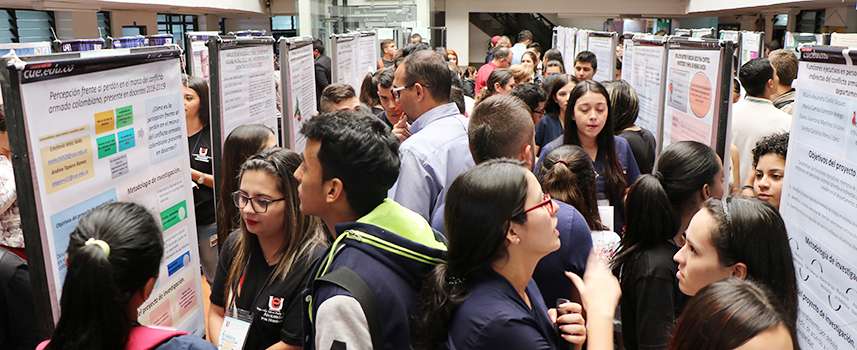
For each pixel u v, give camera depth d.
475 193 1.25
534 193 1.28
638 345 1.81
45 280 1.50
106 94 1.72
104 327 1.17
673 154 2.04
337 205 1.48
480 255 1.25
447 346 1.25
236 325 1.87
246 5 11.49
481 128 2.05
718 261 1.50
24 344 1.96
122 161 1.80
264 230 1.87
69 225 1.59
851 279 1.61
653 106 4.06
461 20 15.96
